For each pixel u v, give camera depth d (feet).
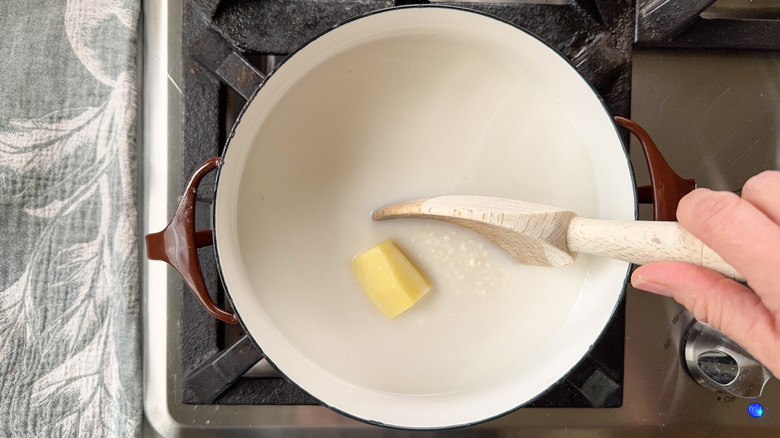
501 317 1.41
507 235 1.23
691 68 1.51
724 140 1.51
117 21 1.49
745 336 0.98
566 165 1.40
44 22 1.50
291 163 1.40
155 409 1.49
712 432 1.49
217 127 1.45
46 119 1.50
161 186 1.50
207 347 1.46
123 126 1.47
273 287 1.38
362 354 1.39
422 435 1.50
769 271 0.83
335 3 1.43
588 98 1.30
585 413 1.50
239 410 1.48
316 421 1.49
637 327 1.49
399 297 1.37
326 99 1.38
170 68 1.51
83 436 1.48
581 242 1.12
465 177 1.43
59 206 1.50
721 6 1.53
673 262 1.01
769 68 1.52
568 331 1.36
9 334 1.48
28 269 1.50
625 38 1.44
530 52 1.32
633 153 1.51
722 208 0.86
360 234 1.43
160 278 1.50
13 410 1.47
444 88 1.41
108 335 1.50
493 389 1.35
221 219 1.27
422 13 1.27
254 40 1.42
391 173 1.44
